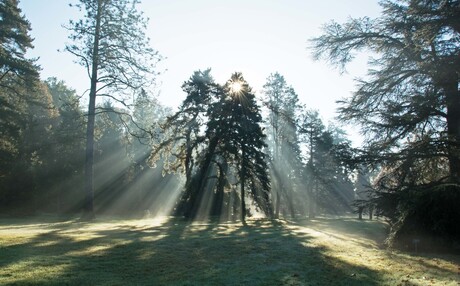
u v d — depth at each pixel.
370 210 17.77
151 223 27.81
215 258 12.14
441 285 9.06
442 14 15.48
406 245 15.42
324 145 51.16
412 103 17.22
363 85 19.41
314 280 9.48
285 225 29.52
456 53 15.79
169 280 9.05
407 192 15.95
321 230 26.56
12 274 8.71
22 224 25.45
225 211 39.28
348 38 19.89
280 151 50.84
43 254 11.27
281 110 49.09
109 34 26.89
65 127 44.16
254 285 8.77
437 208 14.71
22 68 32.03
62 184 44.78
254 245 15.30
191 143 35.75
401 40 18.94
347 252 14.43
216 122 33.81
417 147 17.14
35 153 43.31
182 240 15.80
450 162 16.81
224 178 36.22
